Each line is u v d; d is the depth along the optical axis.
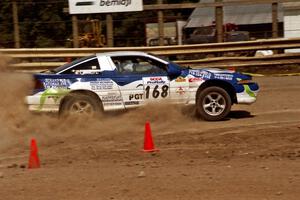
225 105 14.89
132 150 11.70
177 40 42.69
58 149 12.12
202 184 8.67
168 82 14.88
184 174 9.37
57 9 41.66
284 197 7.90
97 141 12.86
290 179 8.84
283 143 11.80
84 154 11.48
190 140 12.46
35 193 8.50
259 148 11.42
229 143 12.01
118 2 26.33
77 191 8.52
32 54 23.83
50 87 14.39
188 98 14.89
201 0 47.72
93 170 9.96
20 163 10.96
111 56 14.88
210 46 25.52
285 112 16.05
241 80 15.09
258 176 9.09
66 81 14.51
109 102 14.65
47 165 10.59
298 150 11.09
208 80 14.88
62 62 24.23
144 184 8.78
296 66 25.75
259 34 51.06
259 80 23.50
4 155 11.83
